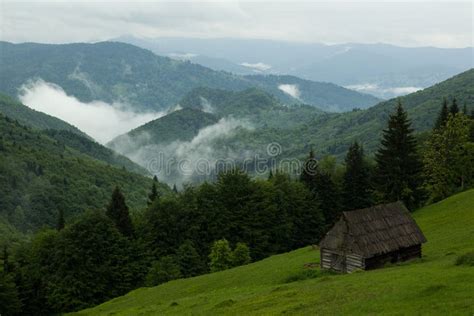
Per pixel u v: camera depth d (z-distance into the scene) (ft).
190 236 314.14
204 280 211.61
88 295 256.32
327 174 373.81
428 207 286.66
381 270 150.82
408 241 170.91
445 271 119.24
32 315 263.08
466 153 313.73
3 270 263.90
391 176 296.92
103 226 278.05
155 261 273.95
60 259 263.29
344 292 117.70
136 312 157.17
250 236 322.55
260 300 131.03
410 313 88.43
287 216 343.46
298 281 160.66
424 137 466.29
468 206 248.11
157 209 316.19
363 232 166.09
